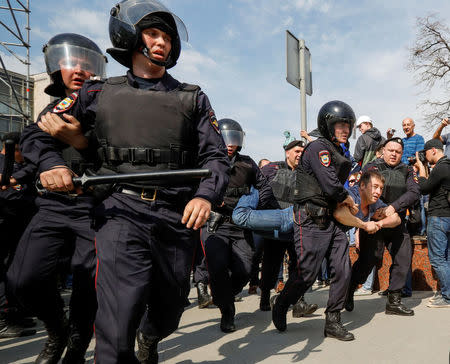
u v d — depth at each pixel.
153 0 1.66
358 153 5.94
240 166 3.33
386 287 4.68
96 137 1.67
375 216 3.36
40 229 2.03
